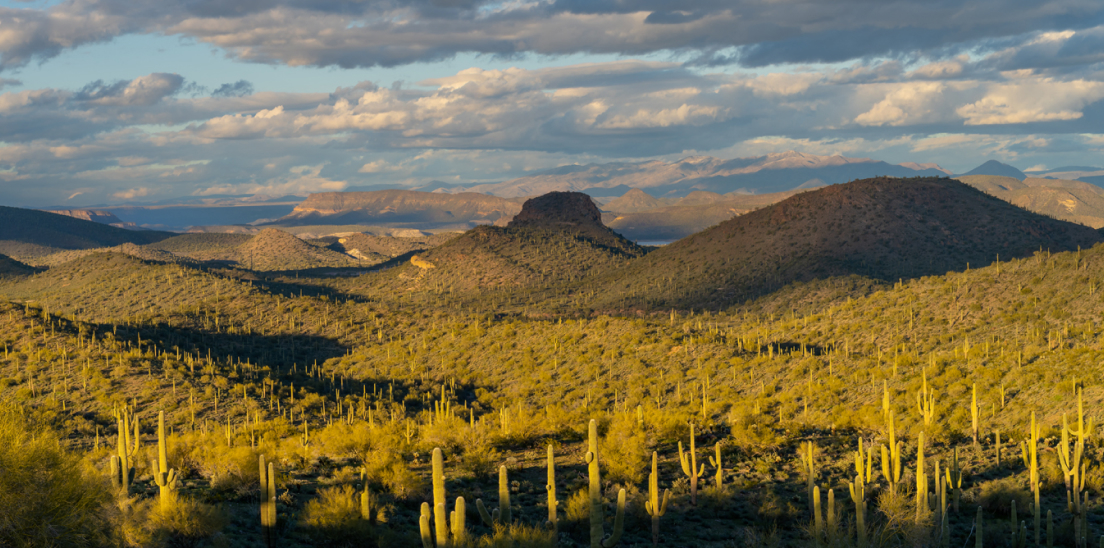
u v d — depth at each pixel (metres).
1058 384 61.44
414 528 31.27
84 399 91.12
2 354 104.56
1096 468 40.53
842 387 80.62
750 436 53.00
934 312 107.38
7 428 20.08
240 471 36.75
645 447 50.28
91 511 20.89
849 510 36.12
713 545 31.88
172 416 87.44
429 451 53.06
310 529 27.78
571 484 42.06
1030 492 35.97
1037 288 102.00
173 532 24.78
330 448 51.12
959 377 73.81
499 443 56.94
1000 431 55.16
